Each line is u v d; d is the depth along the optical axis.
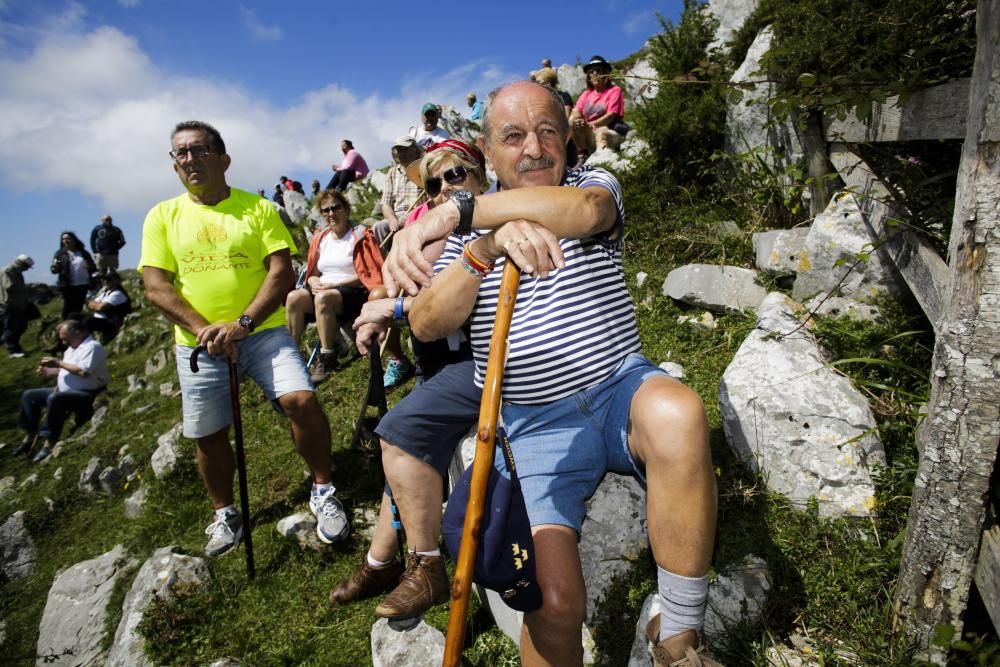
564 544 1.82
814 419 2.41
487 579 1.66
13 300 12.27
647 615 2.02
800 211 3.66
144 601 3.17
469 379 2.30
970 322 1.56
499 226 1.71
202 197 3.28
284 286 3.30
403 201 5.73
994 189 1.49
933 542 1.71
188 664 2.81
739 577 2.15
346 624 2.78
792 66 2.77
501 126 2.06
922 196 2.41
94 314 11.33
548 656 1.75
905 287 2.82
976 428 1.57
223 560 3.35
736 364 2.73
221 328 3.09
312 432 3.23
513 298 1.54
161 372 7.76
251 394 5.11
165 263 3.24
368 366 4.92
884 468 2.32
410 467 2.29
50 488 5.76
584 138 4.86
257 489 3.91
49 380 10.73
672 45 5.02
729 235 3.92
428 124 7.42
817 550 2.21
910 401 2.46
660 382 1.83
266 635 2.86
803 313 2.94
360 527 3.36
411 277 1.70
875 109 2.56
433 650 2.39
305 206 12.56
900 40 2.32
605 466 2.04
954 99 2.04
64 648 3.57
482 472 1.42
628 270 4.19
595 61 6.50
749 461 2.49
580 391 1.99
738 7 5.94
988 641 1.81
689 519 1.67
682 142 4.43
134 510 4.61
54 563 4.79
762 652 1.98
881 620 1.94
